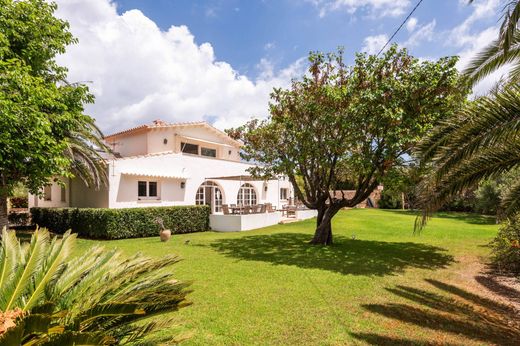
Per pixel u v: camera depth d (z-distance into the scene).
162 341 3.78
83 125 14.15
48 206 22.47
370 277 8.70
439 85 10.38
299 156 13.12
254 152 15.45
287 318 5.73
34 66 12.13
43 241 4.04
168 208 18.33
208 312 6.00
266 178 15.42
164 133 23.97
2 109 8.63
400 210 36.28
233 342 4.79
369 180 13.53
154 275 4.02
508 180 18.08
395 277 8.77
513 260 9.81
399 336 5.02
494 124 5.38
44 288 3.53
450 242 15.26
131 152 24.20
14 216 21.28
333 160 13.47
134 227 16.67
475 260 11.37
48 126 10.17
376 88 11.15
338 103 12.01
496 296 7.42
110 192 17.73
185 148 25.53
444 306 6.47
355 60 11.99
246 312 6.01
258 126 15.42
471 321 5.70
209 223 20.95
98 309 2.67
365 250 12.97
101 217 15.95
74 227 17.53
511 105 5.25
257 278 8.48
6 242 3.91
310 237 16.91
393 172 11.35
